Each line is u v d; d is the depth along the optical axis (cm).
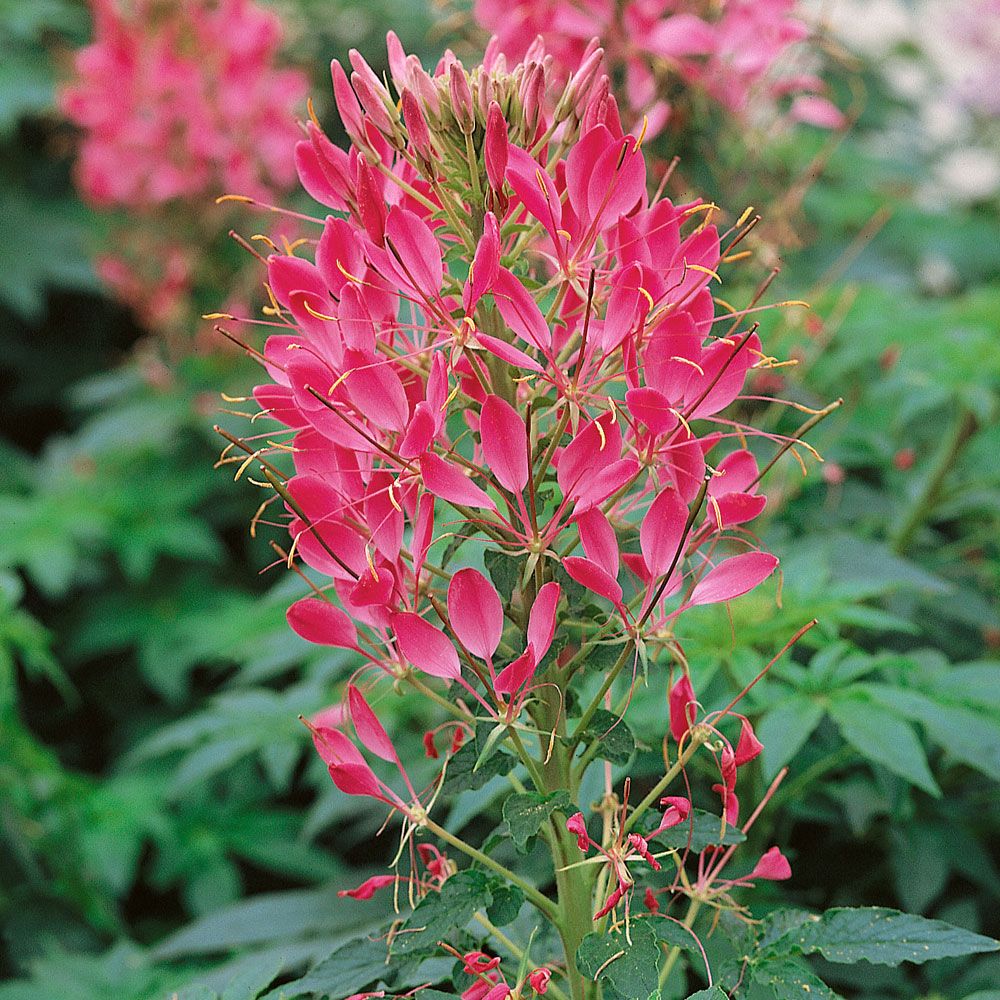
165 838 132
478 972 62
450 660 62
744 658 78
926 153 215
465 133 63
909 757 75
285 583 95
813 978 63
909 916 63
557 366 63
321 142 64
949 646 99
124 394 173
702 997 61
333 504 62
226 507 172
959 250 180
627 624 62
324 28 195
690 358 61
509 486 62
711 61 92
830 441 99
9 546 152
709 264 63
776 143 106
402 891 85
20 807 118
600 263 64
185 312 163
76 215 202
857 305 110
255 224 160
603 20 90
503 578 63
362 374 61
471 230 64
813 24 95
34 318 194
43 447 219
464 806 78
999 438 114
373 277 63
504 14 92
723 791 64
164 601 169
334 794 93
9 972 124
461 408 64
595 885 66
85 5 209
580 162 62
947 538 126
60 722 173
